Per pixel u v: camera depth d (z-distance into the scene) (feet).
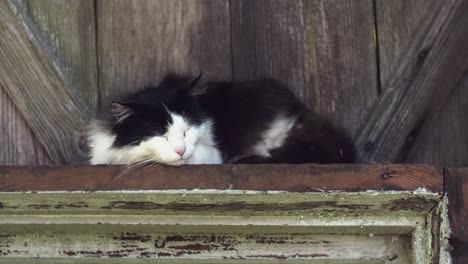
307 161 7.24
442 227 6.68
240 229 6.97
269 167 6.64
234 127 7.40
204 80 7.36
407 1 7.76
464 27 7.63
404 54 7.70
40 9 7.76
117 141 7.11
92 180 6.68
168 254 7.04
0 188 6.70
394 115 7.63
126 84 7.77
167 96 7.18
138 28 7.82
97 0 7.82
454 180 6.65
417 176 6.65
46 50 7.68
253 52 7.80
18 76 7.64
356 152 7.39
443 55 7.63
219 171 6.65
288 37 7.80
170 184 6.65
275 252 7.01
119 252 7.06
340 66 7.77
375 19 7.78
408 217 6.83
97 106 7.71
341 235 7.00
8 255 7.10
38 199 6.79
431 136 7.66
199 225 6.94
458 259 6.68
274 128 7.37
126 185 6.66
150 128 7.03
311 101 7.75
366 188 6.63
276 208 6.81
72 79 7.73
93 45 7.78
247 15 7.82
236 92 7.50
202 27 7.82
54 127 7.64
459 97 7.68
